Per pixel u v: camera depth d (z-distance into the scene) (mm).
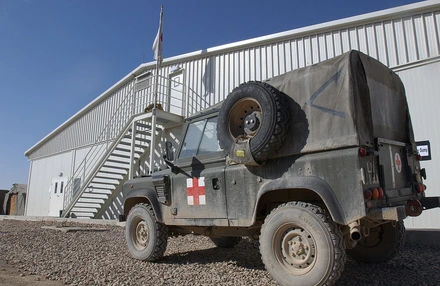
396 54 8266
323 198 3297
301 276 3279
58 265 5000
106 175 15359
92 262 5191
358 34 8992
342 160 3311
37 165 24906
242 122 4191
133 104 15070
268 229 3619
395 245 4484
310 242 3340
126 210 5879
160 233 5082
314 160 3523
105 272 4457
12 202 30250
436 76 7566
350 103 3400
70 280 4113
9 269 4832
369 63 4051
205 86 12672
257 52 11234
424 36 7938
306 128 3670
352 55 3631
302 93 3834
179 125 13211
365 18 8781
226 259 5281
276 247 3566
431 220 7227
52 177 22281
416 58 7961
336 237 3205
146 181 5504
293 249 3445
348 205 3191
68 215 16141
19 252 6195
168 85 14375
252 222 3902
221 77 12195
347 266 4645
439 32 7758
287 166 3730
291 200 4016
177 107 13664
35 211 23406
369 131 3529
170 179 5039
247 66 11438
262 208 4094
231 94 4238
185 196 4754
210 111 4910
